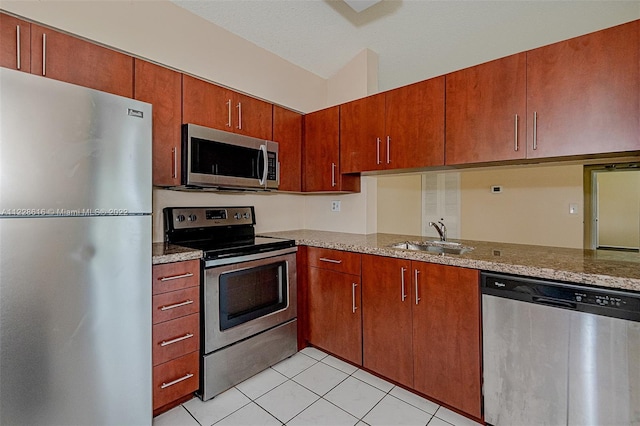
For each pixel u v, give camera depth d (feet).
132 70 5.70
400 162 7.00
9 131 3.60
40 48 4.68
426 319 5.71
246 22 7.61
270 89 8.86
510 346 4.77
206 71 7.43
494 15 7.45
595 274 4.07
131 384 4.72
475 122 5.92
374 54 9.27
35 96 3.78
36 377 3.84
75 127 4.09
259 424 5.27
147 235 4.86
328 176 8.55
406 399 5.93
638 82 4.44
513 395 4.77
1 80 3.55
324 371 6.92
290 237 8.35
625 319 3.88
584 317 4.14
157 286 5.19
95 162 4.28
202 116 6.76
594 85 4.76
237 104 7.45
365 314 6.68
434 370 5.63
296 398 5.97
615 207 17.42
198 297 5.79
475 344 5.13
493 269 4.90
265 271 6.94
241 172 7.32
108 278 4.43
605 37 4.67
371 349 6.60
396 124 7.07
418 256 5.78
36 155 3.79
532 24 7.82
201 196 7.78
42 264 3.85
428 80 6.56
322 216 10.09
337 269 7.20
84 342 4.22
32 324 3.80
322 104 10.34
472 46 8.89
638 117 4.44
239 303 6.39
